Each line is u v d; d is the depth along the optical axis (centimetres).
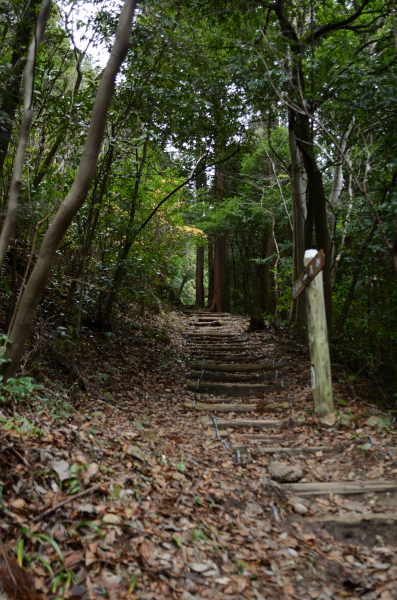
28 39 443
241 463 370
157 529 244
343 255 776
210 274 2094
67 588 190
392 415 470
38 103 466
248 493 320
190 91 591
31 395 355
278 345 822
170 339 935
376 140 600
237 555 247
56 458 266
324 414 454
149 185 926
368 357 558
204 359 785
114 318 796
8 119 396
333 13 664
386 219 469
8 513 211
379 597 225
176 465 327
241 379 661
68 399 414
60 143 538
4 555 187
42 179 525
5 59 419
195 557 234
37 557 198
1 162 423
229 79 611
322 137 683
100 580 200
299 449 400
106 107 314
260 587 228
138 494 269
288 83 565
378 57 564
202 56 551
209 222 1474
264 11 631
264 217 1302
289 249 1338
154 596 199
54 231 313
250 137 763
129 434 361
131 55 546
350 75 539
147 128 643
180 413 509
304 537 273
